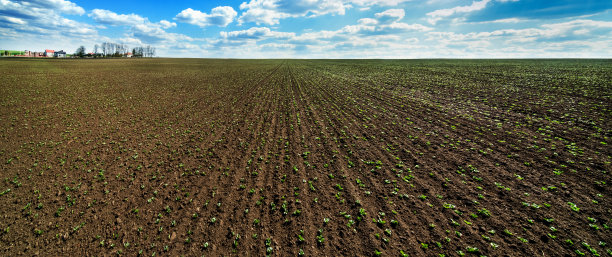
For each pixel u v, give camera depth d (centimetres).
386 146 1329
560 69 5038
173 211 848
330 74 5594
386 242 684
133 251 691
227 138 1546
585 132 1358
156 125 1836
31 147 1412
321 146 1373
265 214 821
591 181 895
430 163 1109
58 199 922
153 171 1136
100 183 1034
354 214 802
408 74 5119
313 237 718
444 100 2402
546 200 810
